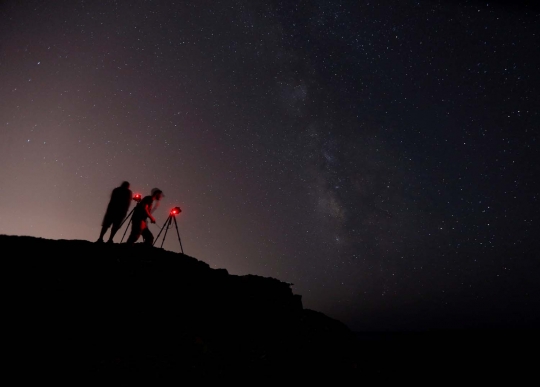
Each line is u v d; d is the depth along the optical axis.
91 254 5.23
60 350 3.34
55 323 3.67
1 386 2.79
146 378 3.34
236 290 5.88
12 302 3.74
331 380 4.91
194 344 4.15
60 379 3.02
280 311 5.96
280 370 4.54
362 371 5.54
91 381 3.09
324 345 5.70
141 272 5.11
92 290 4.39
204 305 5.13
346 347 6.04
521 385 11.93
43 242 5.28
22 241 5.12
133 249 5.97
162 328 4.22
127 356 3.54
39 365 3.10
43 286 4.14
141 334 3.98
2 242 4.92
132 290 4.70
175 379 3.49
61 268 4.62
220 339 4.59
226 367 4.06
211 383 3.69
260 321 5.45
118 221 6.83
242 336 4.91
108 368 3.29
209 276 5.84
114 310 4.22
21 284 4.05
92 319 3.93
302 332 5.71
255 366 4.35
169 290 5.02
